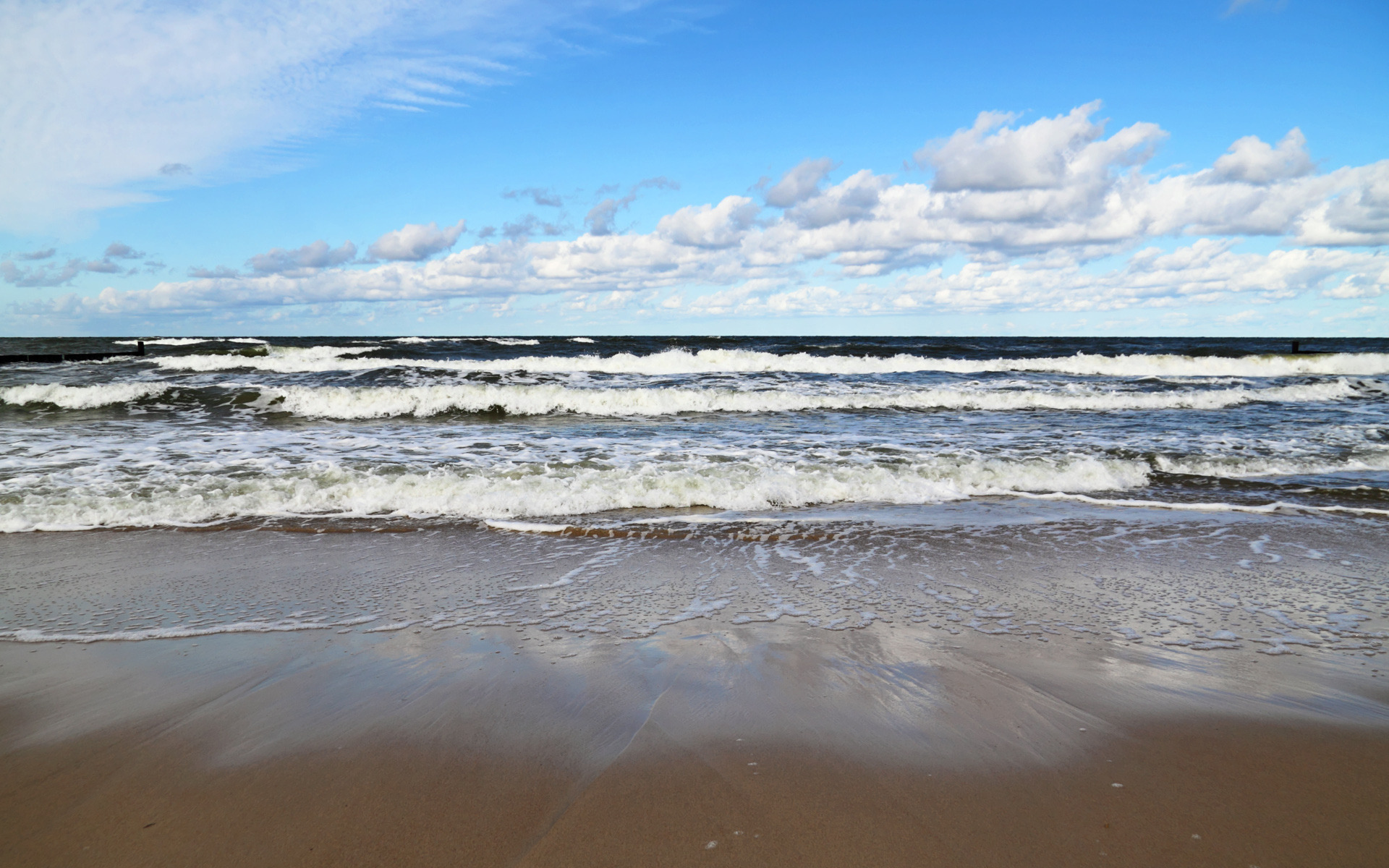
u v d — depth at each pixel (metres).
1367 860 1.80
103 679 2.96
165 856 1.86
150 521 5.81
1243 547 5.13
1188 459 8.27
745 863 1.80
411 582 4.30
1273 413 12.88
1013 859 1.81
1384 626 3.59
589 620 3.65
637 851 1.85
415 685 2.88
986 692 2.79
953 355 26.56
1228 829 1.93
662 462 7.84
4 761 2.32
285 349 25.06
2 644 3.35
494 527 5.67
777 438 9.79
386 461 7.89
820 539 5.33
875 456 8.27
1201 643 3.34
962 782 2.16
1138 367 22.09
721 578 4.38
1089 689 2.82
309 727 2.54
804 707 2.67
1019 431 10.52
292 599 4.00
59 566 4.65
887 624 3.59
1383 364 22.45
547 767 2.26
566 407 12.68
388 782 2.19
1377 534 5.52
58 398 12.45
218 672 3.03
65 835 1.95
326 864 1.82
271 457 8.06
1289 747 2.37
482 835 1.93
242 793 2.14
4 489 6.47
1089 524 5.79
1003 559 4.80
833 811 2.02
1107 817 1.98
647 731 2.48
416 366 17.47
